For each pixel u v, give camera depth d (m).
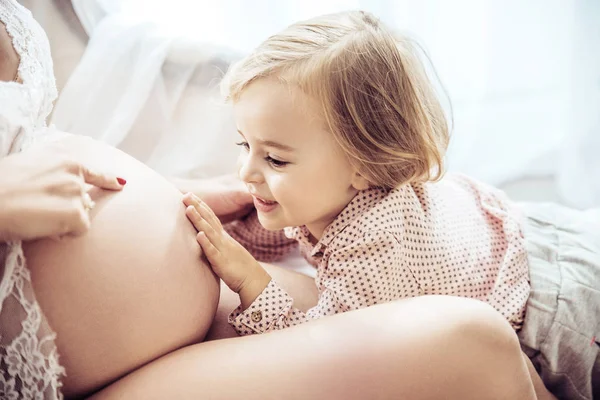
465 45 1.61
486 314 0.69
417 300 0.71
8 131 0.63
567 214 1.05
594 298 0.89
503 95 1.70
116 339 0.64
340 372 0.63
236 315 0.83
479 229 0.98
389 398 0.63
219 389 0.62
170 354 0.68
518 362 0.70
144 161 1.16
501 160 1.70
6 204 0.56
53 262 0.62
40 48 0.74
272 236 1.10
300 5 1.41
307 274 1.08
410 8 1.53
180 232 0.74
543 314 0.89
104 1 1.21
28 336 0.59
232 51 1.21
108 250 0.65
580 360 0.89
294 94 0.78
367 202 0.87
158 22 1.23
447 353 0.65
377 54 0.83
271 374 0.63
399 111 0.84
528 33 1.66
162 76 1.17
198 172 1.18
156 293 0.67
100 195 0.69
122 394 0.63
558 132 1.72
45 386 0.60
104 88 1.13
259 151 0.82
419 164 0.88
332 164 0.82
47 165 0.62
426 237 0.88
